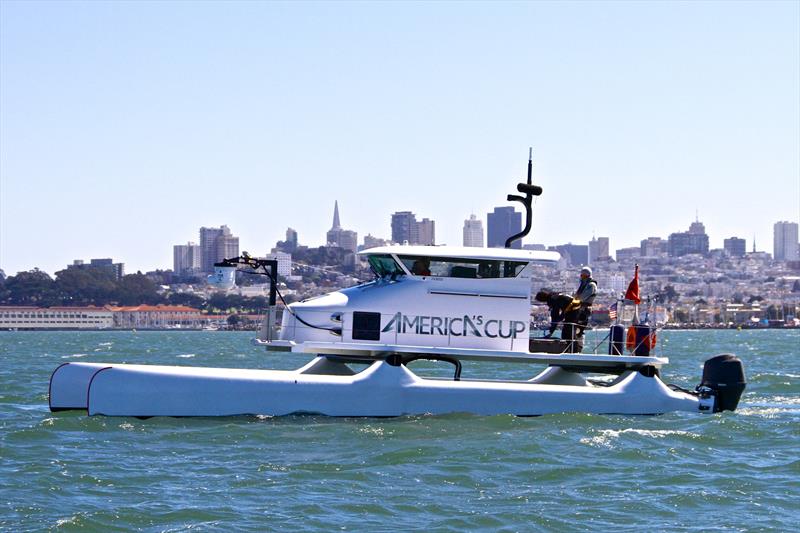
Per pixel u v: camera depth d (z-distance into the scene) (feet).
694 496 95.50
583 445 116.37
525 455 111.14
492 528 85.25
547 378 139.64
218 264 132.67
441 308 129.49
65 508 89.97
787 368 295.48
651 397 135.03
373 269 134.92
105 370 127.85
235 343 604.49
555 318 135.44
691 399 138.00
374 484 98.58
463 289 130.00
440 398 128.16
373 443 115.34
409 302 129.18
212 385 126.72
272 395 126.52
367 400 126.82
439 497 94.38
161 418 126.21
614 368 138.10
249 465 105.70
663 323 138.62
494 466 106.63
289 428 122.21
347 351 129.29
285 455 109.91
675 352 428.97
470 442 116.37
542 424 126.41
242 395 126.41
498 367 271.28
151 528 84.53
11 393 181.88
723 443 121.19
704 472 105.91
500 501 93.45
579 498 94.94
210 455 110.01
